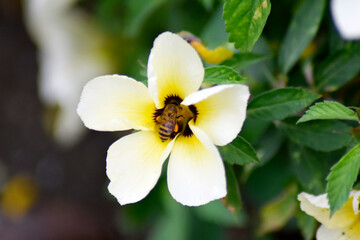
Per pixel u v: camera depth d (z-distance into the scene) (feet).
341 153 0.96
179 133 0.85
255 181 1.23
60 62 1.51
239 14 0.85
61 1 1.47
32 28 1.71
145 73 0.90
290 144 0.99
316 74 1.01
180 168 0.84
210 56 0.93
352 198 0.85
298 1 1.08
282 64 1.02
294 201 1.02
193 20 1.20
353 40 0.97
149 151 0.85
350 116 0.83
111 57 1.47
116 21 1.38
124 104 0.85
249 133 1.04
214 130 0.82
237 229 1.53
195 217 1.32
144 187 0.84
